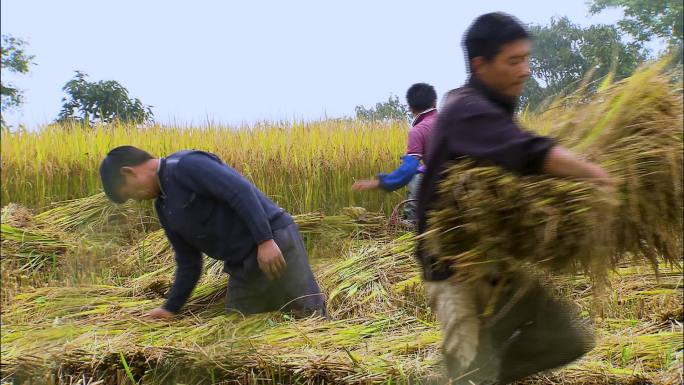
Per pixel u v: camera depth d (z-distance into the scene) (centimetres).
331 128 982
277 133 965
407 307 513
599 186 260
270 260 440
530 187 260
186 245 456
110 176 435
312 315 448
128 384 354
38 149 919
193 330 397
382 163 891
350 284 556
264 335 382
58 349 362
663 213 280
